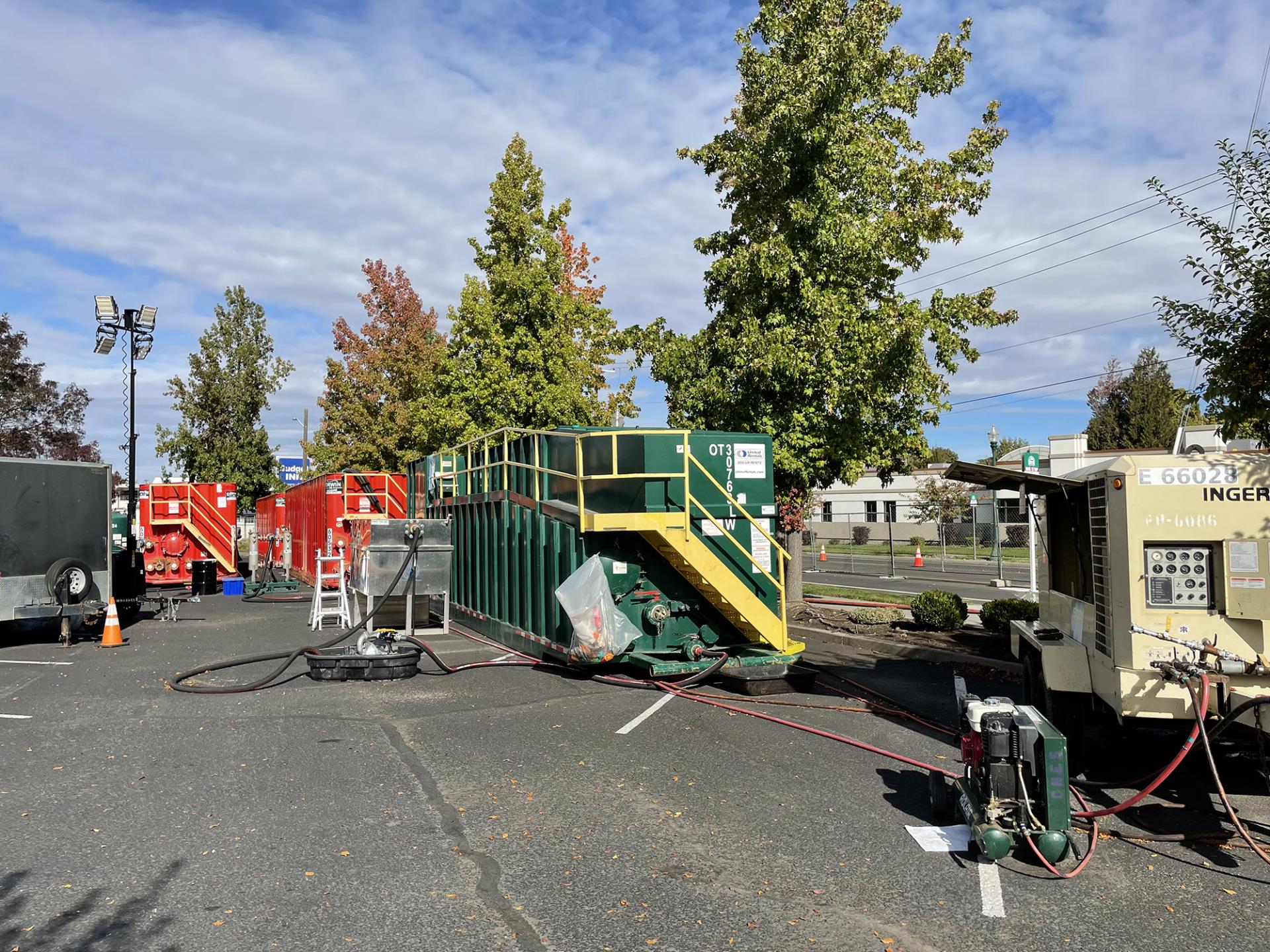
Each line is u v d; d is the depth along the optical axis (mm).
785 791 6453
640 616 10820
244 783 6648
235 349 38906
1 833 5613
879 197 14805
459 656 12656
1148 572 6004
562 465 12094
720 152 15898
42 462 14141
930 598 14195
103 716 8875
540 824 5758
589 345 23750
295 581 27391
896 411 15133
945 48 14797
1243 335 7293
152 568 25922
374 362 30156
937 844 5441
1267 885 4906
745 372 14945
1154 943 4211
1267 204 7277
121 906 4555
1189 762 7297
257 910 4516
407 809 6066
